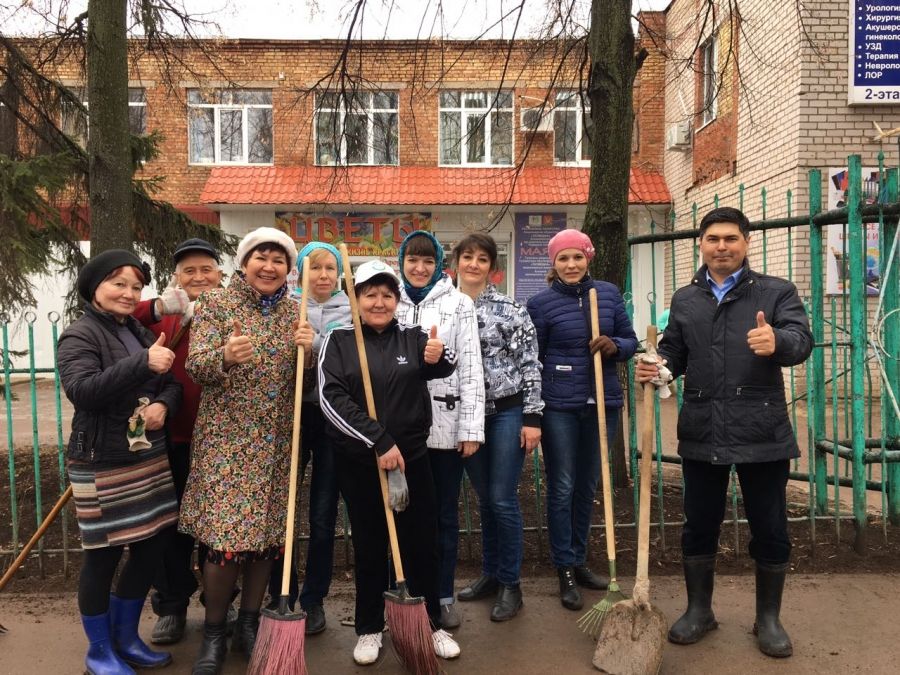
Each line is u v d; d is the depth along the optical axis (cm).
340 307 319
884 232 425
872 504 488
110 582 269
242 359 253
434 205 1259
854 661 279
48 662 285
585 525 348
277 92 1330
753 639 298
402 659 266
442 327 302
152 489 271
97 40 436
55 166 523
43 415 937
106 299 266
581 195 1262
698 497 296
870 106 844
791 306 281
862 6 826
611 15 463
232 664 280
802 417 787
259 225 1283
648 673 263
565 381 329
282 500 272
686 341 296
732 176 1028
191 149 1355
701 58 845
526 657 286
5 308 521
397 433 273
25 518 443
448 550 312
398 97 1266
